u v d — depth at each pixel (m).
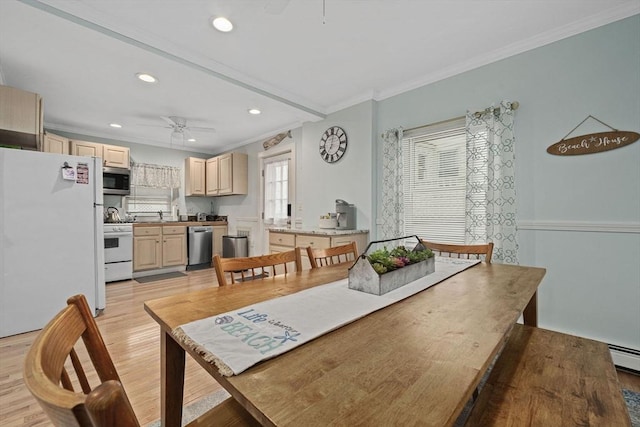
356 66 2.61
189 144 5.48
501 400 0.86
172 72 2.57
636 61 1.84
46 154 2.48
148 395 1.62
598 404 0.83
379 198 3.18
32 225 2.42
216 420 0.81
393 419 0.45
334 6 1.84
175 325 0.83
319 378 0.56
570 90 2.07
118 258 4.18
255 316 0.89
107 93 3.09
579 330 2.03
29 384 0.40
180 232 4.98
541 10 1.89
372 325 0.83
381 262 1.19
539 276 1.46
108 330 2.49
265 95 2.99
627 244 1.87
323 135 3.66
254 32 2.11
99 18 1.91
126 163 4.64
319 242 2.97
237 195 5.49
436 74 2.72
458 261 1.84
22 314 2.38
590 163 1.99
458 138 2.68
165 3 1.81
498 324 0.84
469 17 1.96
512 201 2.26
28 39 2.12
